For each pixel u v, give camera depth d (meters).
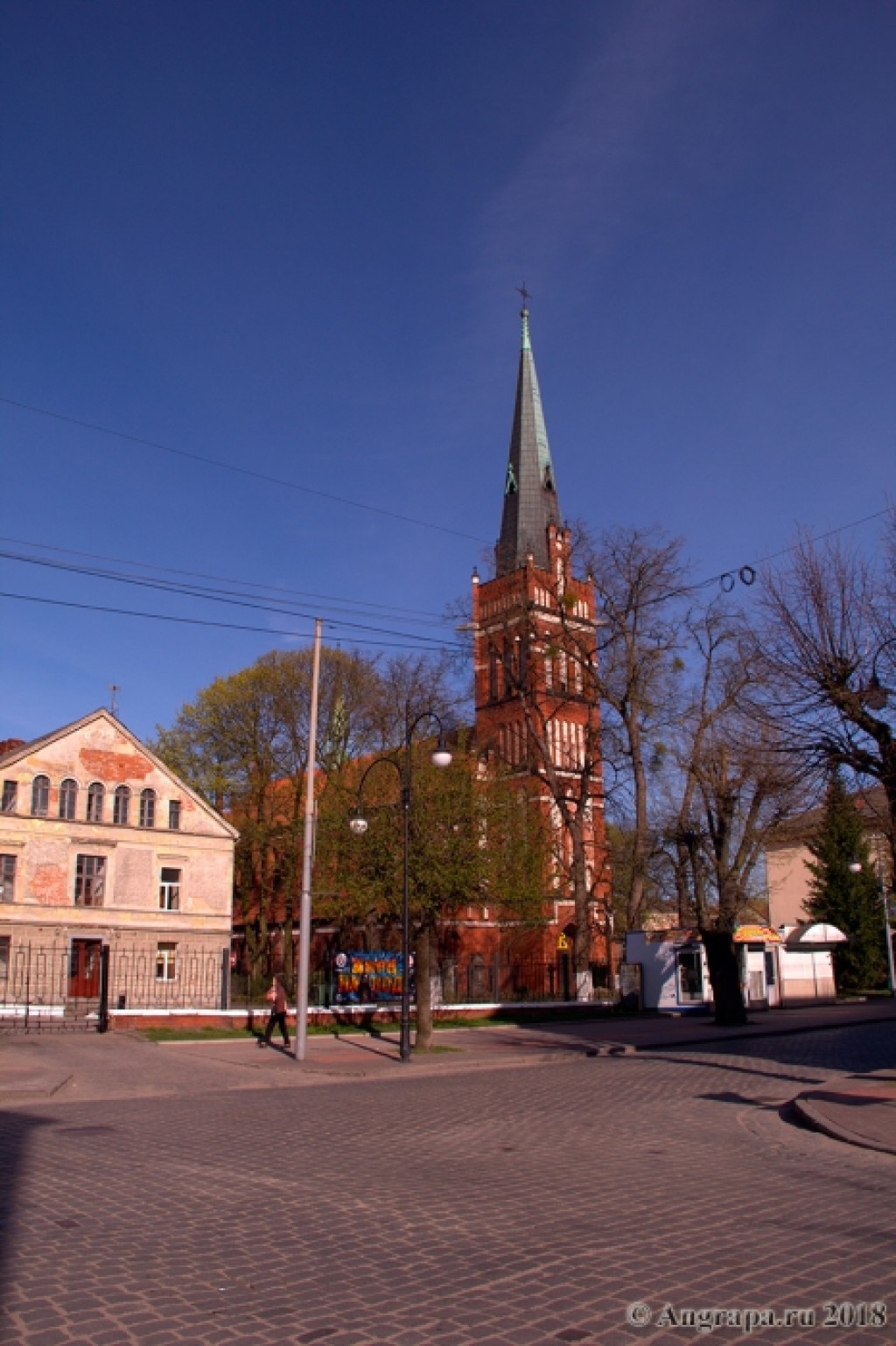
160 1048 27.53
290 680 56.31
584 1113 15.99
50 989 41.88
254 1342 6.08
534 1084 20.55
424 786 31.39
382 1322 6.42
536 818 37.25
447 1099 18.11
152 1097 19.05
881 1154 12.45
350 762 48.47
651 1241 8.27
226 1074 22.72
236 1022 33.16
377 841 30.55
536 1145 13.04
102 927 43.91
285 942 48.41
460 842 30.50
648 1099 17.67
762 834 36.00
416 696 52.00
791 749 19.91
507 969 52.28
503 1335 6.20
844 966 61.41
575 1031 34.97
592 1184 10.55
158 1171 11.15
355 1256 7.85
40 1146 12.82
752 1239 8.32
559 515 68.19
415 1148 12.77
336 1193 10.06
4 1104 17.70
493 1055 27.33
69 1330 6.23
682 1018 40.84
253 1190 10.17
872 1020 38.06
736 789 36.03
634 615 43.28
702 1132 14.15
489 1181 10.66
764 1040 31.27
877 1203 9.64
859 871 61.81
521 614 52.56
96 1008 40.38
